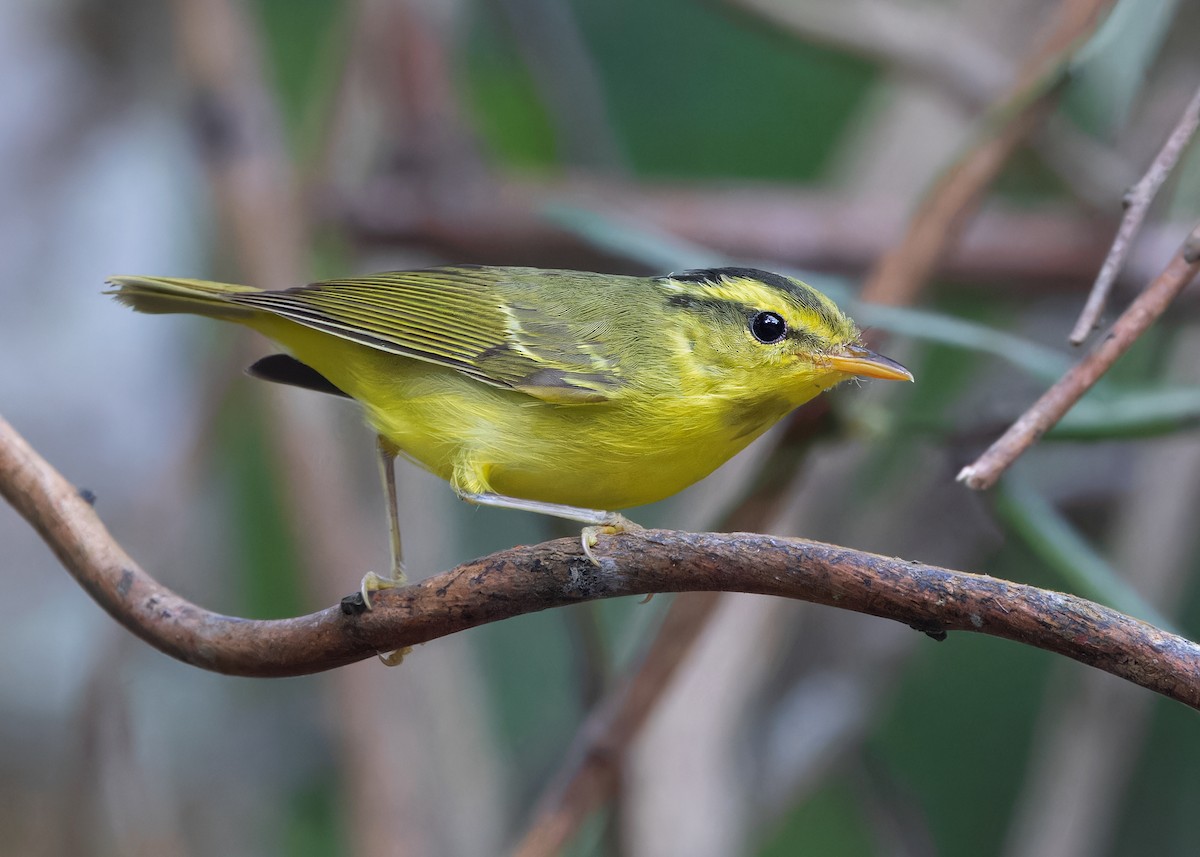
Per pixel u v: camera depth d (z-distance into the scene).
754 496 8.57
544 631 13.16
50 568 11.38
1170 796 12.15
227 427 12.47
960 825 12.85
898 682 12.52
